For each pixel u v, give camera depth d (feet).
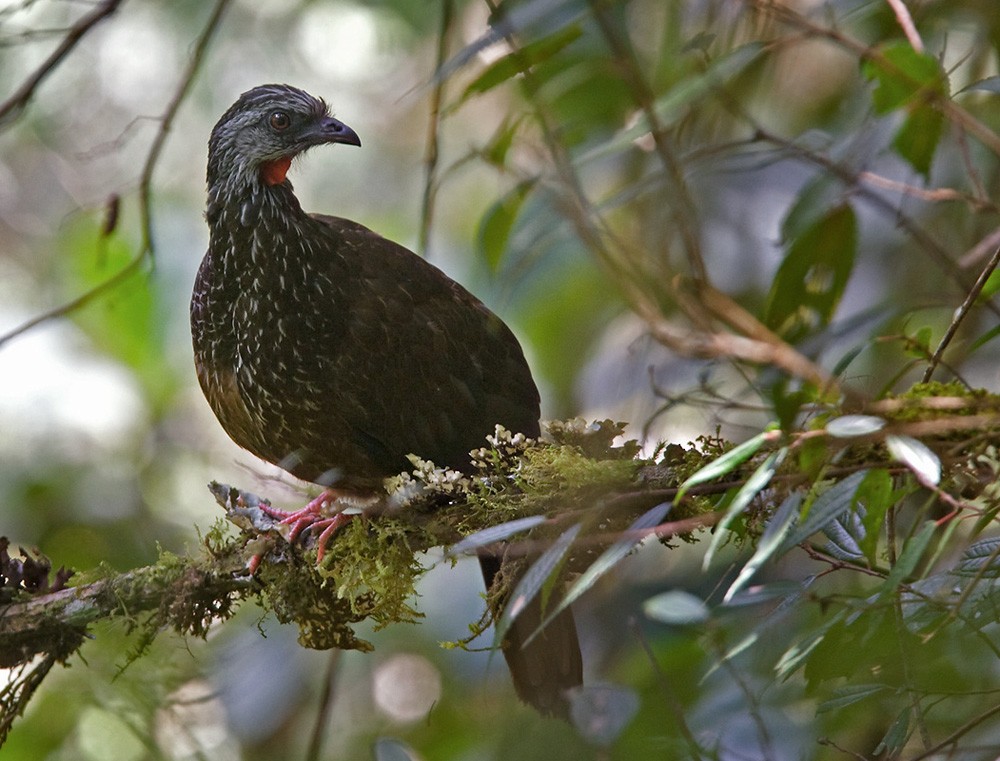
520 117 28.99
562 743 28.99
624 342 42.32
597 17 25.72
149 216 31.48
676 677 28.84
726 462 20.07
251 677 40.42
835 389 22.49
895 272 36.83
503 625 19.94
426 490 27.63
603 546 26.43
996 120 34.96
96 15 30.60
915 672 23.41
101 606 28.89
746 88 33.22
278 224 32.63
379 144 52.29
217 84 50.11
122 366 47.32
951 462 21.24
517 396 34.73
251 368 32.94
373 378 32.76
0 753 39.32
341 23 49.80
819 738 25.81
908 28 26.05
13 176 51.13
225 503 30.12
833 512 19.40
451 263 47.80
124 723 37.32
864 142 26.27
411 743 38.93
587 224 27.63
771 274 38.40
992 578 21.68
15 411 46.62
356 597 28.48
